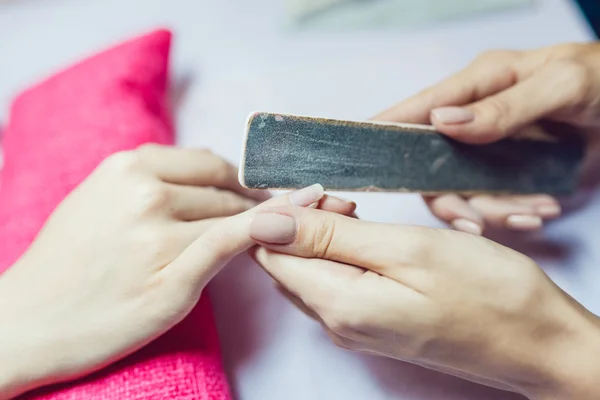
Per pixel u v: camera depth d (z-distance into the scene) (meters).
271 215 0.31
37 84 0.45
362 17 0.48
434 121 0.36
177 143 0.44
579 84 0.37
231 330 0.37
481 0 0.48
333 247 0.31
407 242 0.30
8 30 0.53
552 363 0.30
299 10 0.49
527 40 0.47
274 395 0.36
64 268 0.33
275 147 0.31
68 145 0.39
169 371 0.33
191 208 0.34
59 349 0.32
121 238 0.33
